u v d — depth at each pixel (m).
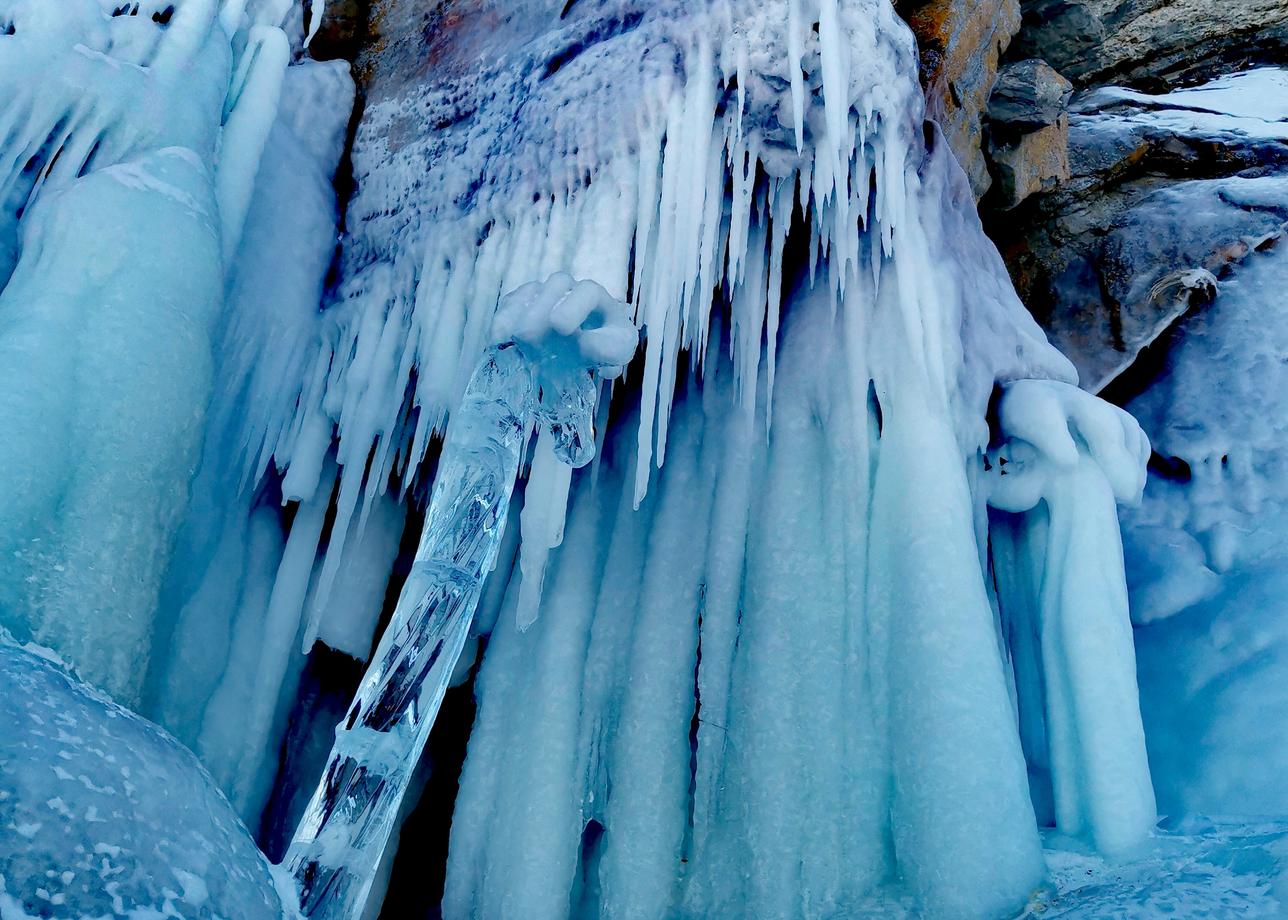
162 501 4.03
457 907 4.50
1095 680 4.23
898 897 3.70
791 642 4.33
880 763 3.99
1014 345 5.03
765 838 4.04
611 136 4.62
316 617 5.14
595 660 4.80
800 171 4.53
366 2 7.04
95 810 2.26
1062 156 7.30
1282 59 9.24
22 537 3.46
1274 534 5.79
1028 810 3.63
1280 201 7.09
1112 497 4.65
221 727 5.09
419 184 5.88
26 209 4.54
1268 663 4.90
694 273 4.30
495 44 5.88
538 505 4.35
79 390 3.86
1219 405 6.54
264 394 5.59
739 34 4.30
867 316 4.71
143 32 5.21
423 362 5.17
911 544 4.17
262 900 2.50
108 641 3.63
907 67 4.58
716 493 4.84
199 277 4.46
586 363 3.55
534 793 4.46
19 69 4.59
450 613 3.22
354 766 2.94
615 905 4.20
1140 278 7.28
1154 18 9.51
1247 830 3.81
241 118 5.54
